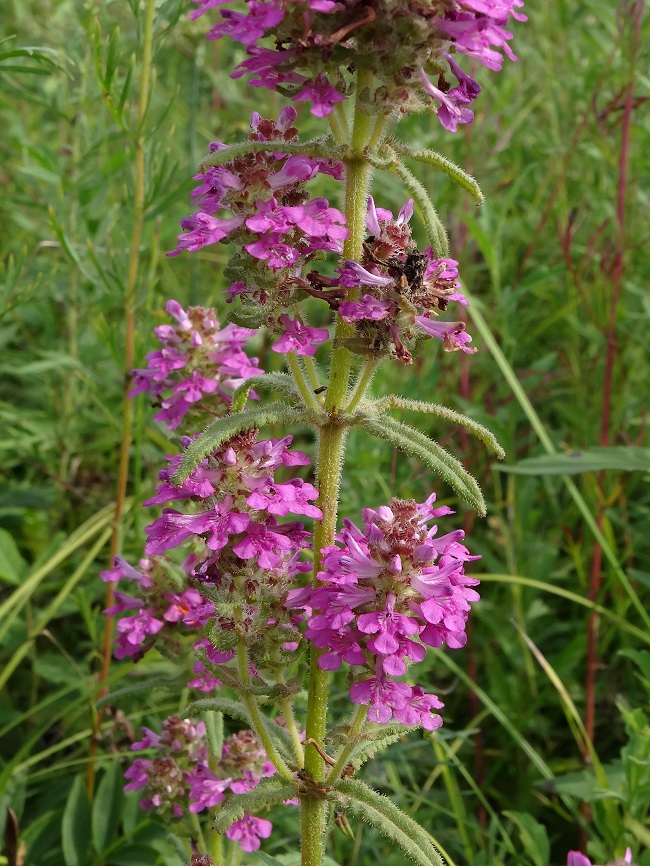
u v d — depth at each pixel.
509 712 0.32
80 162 0.38
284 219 0.18
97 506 0.37
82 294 0.38
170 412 0.25
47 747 0.31
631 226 0.40
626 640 0.33
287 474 0.36
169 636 0.25
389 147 0.19
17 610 0.30
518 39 0.48
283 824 0.27
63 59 0.30
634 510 0.37
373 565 0.18
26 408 0.42
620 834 0.25
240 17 0.18
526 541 0.35
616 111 0.38
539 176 0.47
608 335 0.35
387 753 0.27
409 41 0.17
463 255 0.40
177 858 0.26
